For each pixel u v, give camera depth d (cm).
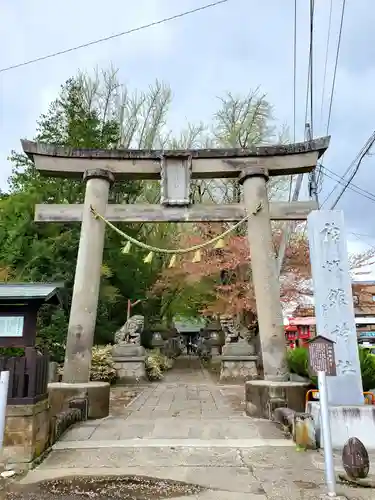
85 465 615
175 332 3681
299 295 2123
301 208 1210
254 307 1975
